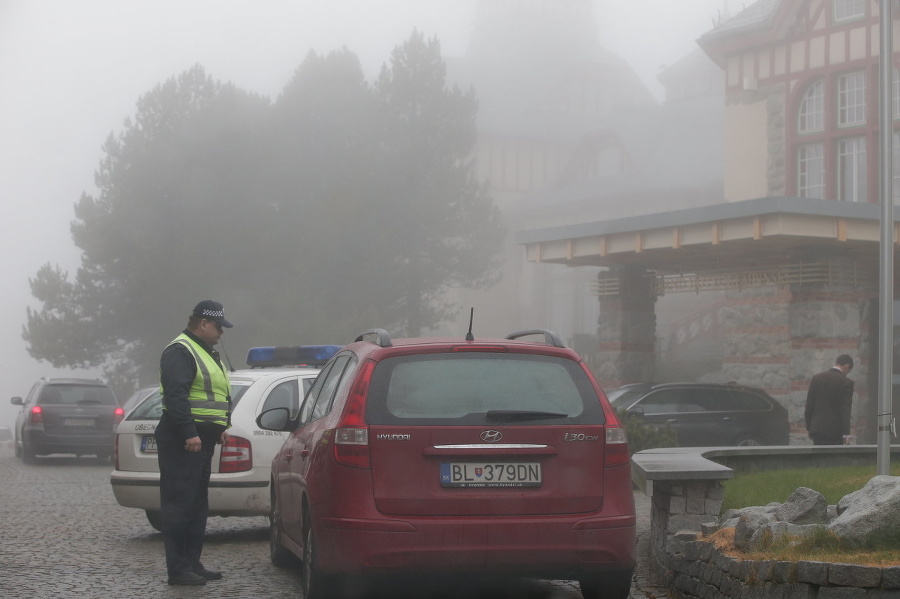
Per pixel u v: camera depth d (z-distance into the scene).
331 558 6.21
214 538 10.77
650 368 23.81
